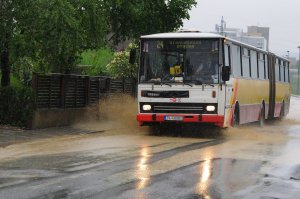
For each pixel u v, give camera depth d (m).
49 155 14.62
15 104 20.38
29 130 20.16
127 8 24.94
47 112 21.08
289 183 11.38
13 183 10.73
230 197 9.89
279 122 31.55
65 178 11.31
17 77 25.17
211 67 19.72
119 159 13.99
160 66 20.05
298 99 84.38
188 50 19.88
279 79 31.56
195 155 15.05
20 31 19.58
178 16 27.23
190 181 11.24
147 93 20.00
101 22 21.12
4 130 19.70
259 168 13.11
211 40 19.80
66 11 18.91
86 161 13.61
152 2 26.22
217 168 12.95
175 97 19.73
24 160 13.73
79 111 23.20
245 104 23.36
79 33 19.56
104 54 36.16
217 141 18.94
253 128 25.34
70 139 18.42
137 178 11.42
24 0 18.97
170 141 18.44
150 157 14.44
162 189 10.38
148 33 26.78
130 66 32.03
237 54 22.12
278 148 17.31
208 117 19.58
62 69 23.91
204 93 19.59
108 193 9.94
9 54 20.34
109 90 25.86
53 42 19.08
